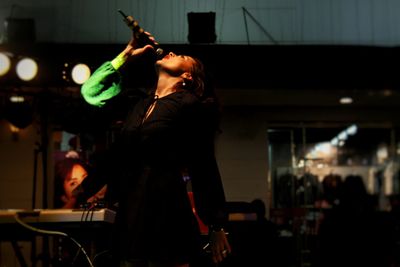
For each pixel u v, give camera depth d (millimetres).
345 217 5961
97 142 3996
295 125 6797
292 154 6770
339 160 7020
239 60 4316
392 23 4898
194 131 1776
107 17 4531
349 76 4629
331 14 4824
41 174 5918
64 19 4625
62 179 5609
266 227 3922
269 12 4680
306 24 4789
